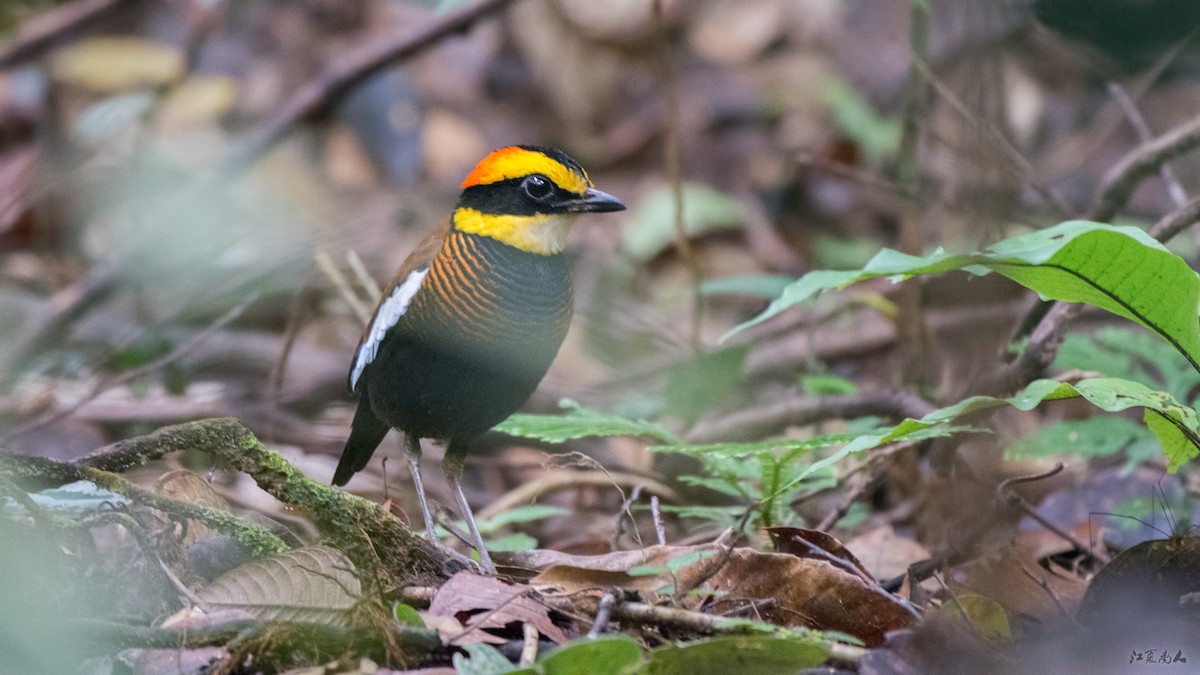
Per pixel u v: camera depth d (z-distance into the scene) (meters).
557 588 7.43
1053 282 7.27
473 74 21.42
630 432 9.01
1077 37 10.34
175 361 14.04
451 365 9.66
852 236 19.05
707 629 6.80
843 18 21.92
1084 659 7.05
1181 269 7.02
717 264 18.67
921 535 10.15
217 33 20.61
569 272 10.00
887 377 15.05
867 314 16.31
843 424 13.12
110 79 19.52
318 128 19.84
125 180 17.03
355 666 6.62
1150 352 10.25
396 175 19.88
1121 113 16.02
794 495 10.12
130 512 7.43
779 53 21.95
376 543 7.83
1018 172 11.62
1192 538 7.45
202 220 16.16
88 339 15.68
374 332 9.84
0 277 16.95
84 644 6.39
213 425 7.52
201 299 15.45
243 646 6.57
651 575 7.72
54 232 17.59
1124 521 9.88
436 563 7.99
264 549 7.55
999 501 9.19
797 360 14.91
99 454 7.35
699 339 13.64
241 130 19.67
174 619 6.66
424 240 10.12
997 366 10.02
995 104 8.83
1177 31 9.88
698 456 9.46
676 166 13.68
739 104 21.27
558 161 9.76
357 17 21.50
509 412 10.05
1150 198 15.77
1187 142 11.05
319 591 6.71
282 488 7.59
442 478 13.27
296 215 17.86
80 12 17.86
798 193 19.53
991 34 8.83
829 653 6.39
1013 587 8.11
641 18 21.92
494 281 9.59
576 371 15.64
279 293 15.99
